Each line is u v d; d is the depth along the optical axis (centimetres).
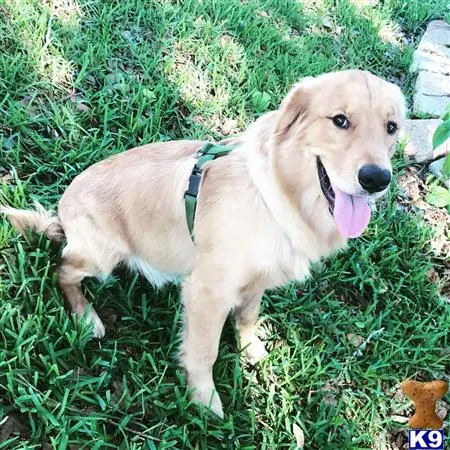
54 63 135
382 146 79
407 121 177
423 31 238
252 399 100
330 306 120
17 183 109
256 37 179
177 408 93
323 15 214
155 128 136
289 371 106
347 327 117
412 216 146
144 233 100
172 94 145
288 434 97
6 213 102
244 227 86
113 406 89
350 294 126
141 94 139
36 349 91
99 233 100
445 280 135
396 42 223
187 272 103
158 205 96
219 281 89
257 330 112
